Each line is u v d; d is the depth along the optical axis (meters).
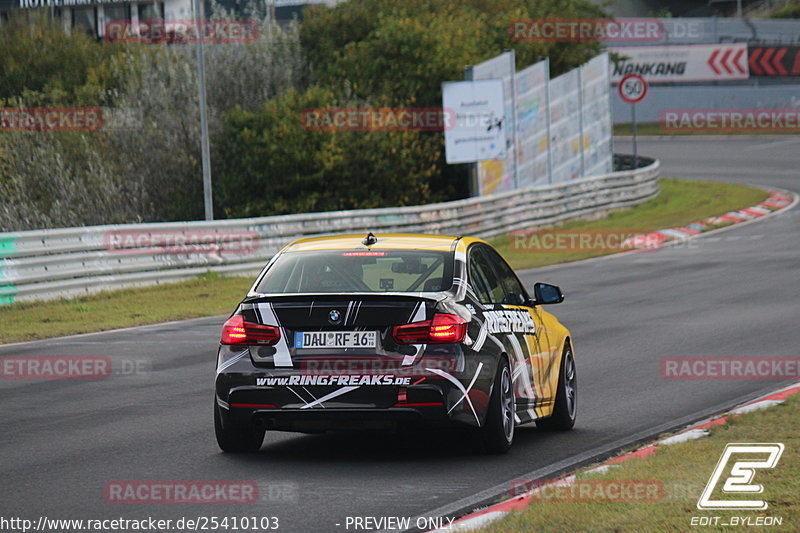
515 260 100.25
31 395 42.53
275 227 92.88
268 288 30.50
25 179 129.25
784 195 148.75
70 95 148.88
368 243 32.22
